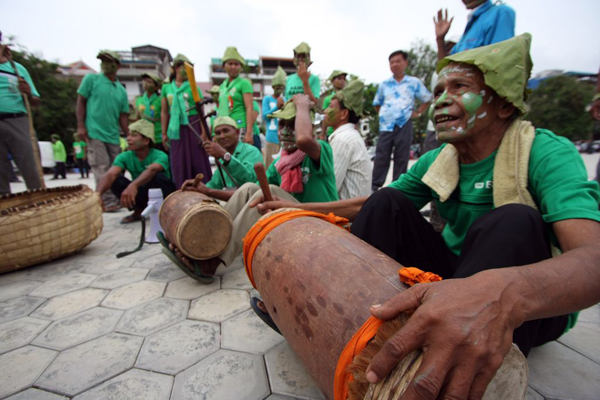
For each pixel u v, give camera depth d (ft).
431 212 10.11
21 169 11.40
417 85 14.61
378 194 4.24
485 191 3.87
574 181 2.94
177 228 6.10
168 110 14.98
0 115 10.66
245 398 3.75
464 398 1.66
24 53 57.11
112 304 6.07
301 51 13.76
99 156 14.84
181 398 3.77
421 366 1.74
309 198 7.02
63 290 6.71
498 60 3.35
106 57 14.12
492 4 8.16
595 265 2.18
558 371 4.10
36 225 7.61
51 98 61.52
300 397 3.74
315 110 6.86
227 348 4.67
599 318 5.40
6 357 4.58
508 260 2.86
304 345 2.77
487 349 1.71
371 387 1.91
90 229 9.05
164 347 4.72
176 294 6.45
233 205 7.36
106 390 3.93
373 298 2.37
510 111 3.60
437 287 1.97
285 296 3.00
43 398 3.84
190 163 13.24
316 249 2.97
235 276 7.37
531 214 2.96
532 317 1.97
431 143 13.48
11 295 6.53
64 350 4.72
